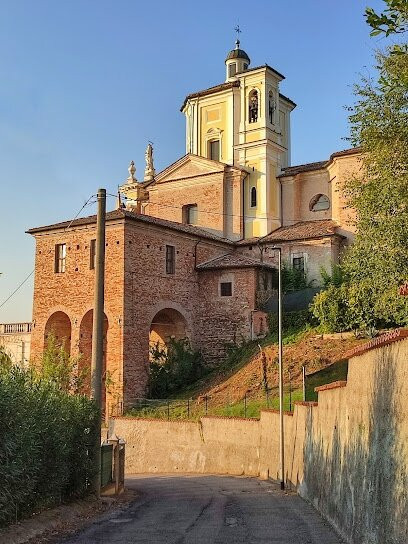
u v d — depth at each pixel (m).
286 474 22.64
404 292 7.75
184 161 47.06
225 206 45.28
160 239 37.88
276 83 47.00
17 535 11.43
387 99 20.11
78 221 37.59
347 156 40.16
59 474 14.77
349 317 32.38
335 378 28.41
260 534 12.28
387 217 20.11
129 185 50.94
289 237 41.22
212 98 48.25
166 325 40.22
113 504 17.25
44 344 38.38
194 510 16.06
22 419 12.34
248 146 45.66
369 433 10.12
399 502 8.08
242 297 39.06
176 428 30.56
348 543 11.12
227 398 31.78
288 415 22.73
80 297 37.22
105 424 33.91
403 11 8.55
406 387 8.11
